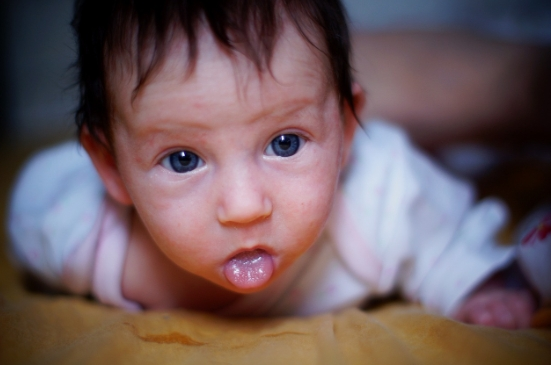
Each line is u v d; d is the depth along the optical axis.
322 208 0.36
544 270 0.42
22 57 1.11
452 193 0.48
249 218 0.34
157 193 0.35
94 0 0.37
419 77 0.68
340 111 0.37
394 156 0.46
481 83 0.66
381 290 0.44
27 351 0.34
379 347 0.33
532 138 0.67
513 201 0.64
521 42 0.71
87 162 0.48
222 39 0.33
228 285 0.36
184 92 0.33
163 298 0.43
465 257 0.45
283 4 0.35
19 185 0.49
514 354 0.32
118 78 0.35
